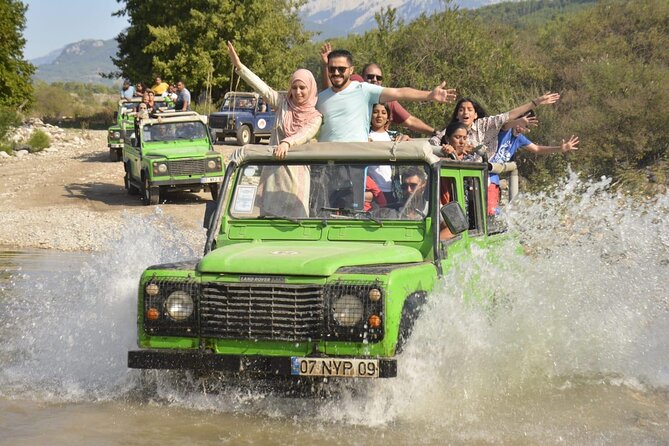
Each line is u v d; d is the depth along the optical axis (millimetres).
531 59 32844
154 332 7711
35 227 22312
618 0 42344
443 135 10367
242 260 7605
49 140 45531
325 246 8242
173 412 7746
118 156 37844
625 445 6895
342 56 9773
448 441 6934
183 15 55594
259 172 9016
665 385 8867
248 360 7398
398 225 8461
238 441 6930
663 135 24609
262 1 54156
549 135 25141
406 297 7488
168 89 43250
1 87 60062
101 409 7840
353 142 8695
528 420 7551
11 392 8391
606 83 27875
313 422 7449
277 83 54562
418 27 30812
